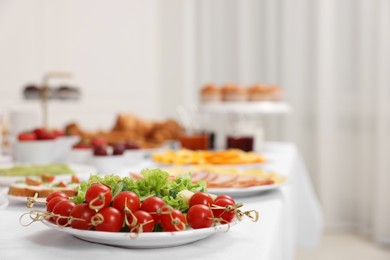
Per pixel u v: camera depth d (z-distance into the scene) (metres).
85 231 0.74
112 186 0.82
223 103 2.67
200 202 0.80
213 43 3.98
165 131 2.41
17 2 4.16
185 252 0.76
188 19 4.00
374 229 3.64
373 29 3.65
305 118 3.85
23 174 1.33
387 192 3.58
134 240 0.73
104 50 4.19
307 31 3.80
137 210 0.75
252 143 2.26
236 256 0.75
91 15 4.18
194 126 2.35
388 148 3.58
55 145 1.74
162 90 4.15
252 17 3.88
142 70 4.18
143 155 2.04
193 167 1.51
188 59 4.02
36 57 4.18
